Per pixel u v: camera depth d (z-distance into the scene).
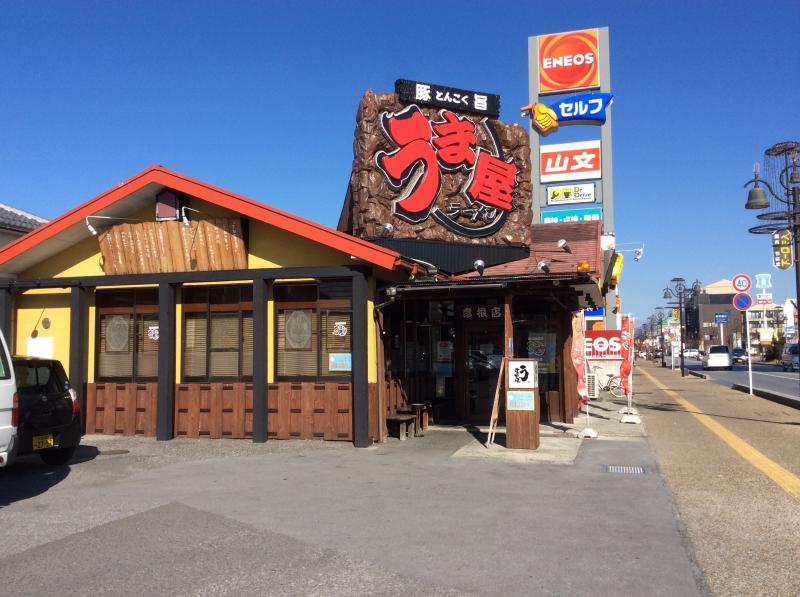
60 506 7.34
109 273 12.80
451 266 13.36
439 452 10.72
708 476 8.91
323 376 12.01
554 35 26.11
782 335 78.50
